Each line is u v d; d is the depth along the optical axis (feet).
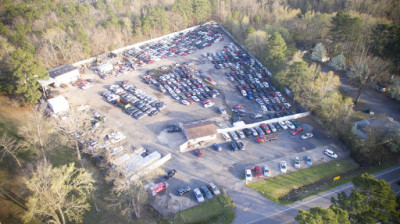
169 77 431.84
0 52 402.31
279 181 256.73
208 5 647.97
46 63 447.01
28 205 179.22
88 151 288.30
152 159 273.13
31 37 489.67
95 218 226.79
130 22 562.66
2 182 245.24
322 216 164.76
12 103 357.61
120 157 272.51
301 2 630.74
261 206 231.91
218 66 458.50
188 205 235.81
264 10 615.57
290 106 360.89
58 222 191.11
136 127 329.93
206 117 347.36
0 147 278.67
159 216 226.99
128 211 219.82
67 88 404.98
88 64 476.54
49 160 277.44
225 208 230.68
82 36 476.95
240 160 280.31
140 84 419.54
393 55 385.91
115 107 367.04
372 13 517.96
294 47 481.46
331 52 472.44
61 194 186.60
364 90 387.55
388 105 357.20
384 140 278.46
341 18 432.25
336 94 318.65
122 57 500.74
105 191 250.98
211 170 269.64
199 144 300.40
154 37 586.45
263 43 465.88
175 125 328.49
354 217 181.47
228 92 399.24
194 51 522.47
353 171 269.23
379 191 175.42
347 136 293.02
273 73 421.59
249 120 341.62
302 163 275.18
